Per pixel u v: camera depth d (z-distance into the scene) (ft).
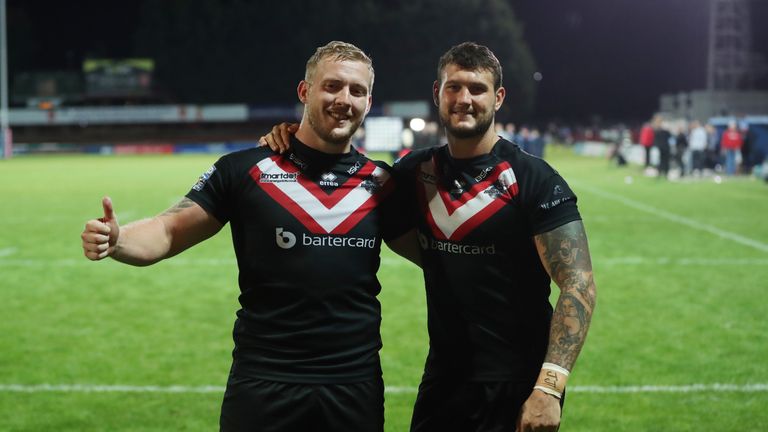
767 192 63.67
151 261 9.37
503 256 9.67
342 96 9.42
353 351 9.49
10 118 170.09
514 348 9.73
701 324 22.90
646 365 19.06
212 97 190.19
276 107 171.01
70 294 27.43
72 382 17.99
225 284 29.07
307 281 9.40
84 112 170.60
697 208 52.31
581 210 51.49
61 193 64.85
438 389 10.05
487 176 9.73
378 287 9.97
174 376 18.45
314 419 9.41
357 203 9.66
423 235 10.01
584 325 9.00
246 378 9.43
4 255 35.37
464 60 9.49
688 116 141.08
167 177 83.56
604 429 15.15
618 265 32.27
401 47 184.55
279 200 9.54
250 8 187.21
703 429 15.11
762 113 137.18
